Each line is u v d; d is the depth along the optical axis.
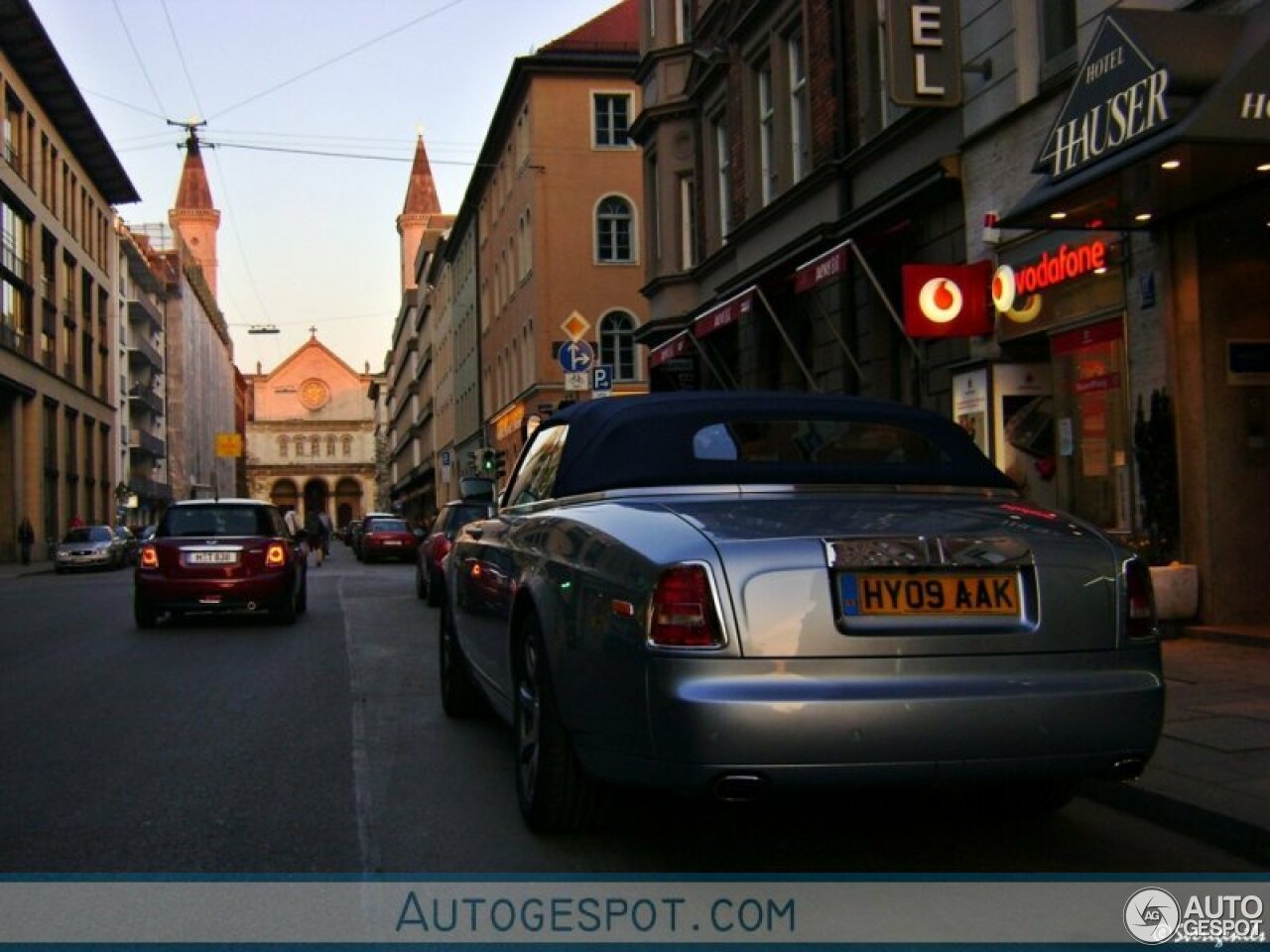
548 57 37.94
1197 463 9.41
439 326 74.19
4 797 5.57
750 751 3.64
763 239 19.02
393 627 13.92
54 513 48.75
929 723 3.72
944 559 3.89
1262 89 7.35
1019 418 11.82
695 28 22.16
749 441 4.95
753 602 3.76
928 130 13.62
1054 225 9.51
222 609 13.76
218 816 5.21
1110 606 4.02
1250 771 5.25
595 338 38.16
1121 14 8.20
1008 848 4.63
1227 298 9.48
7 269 40.88
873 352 15.52
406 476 99.25
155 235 88.00
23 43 40.91
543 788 4.60
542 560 4.79
